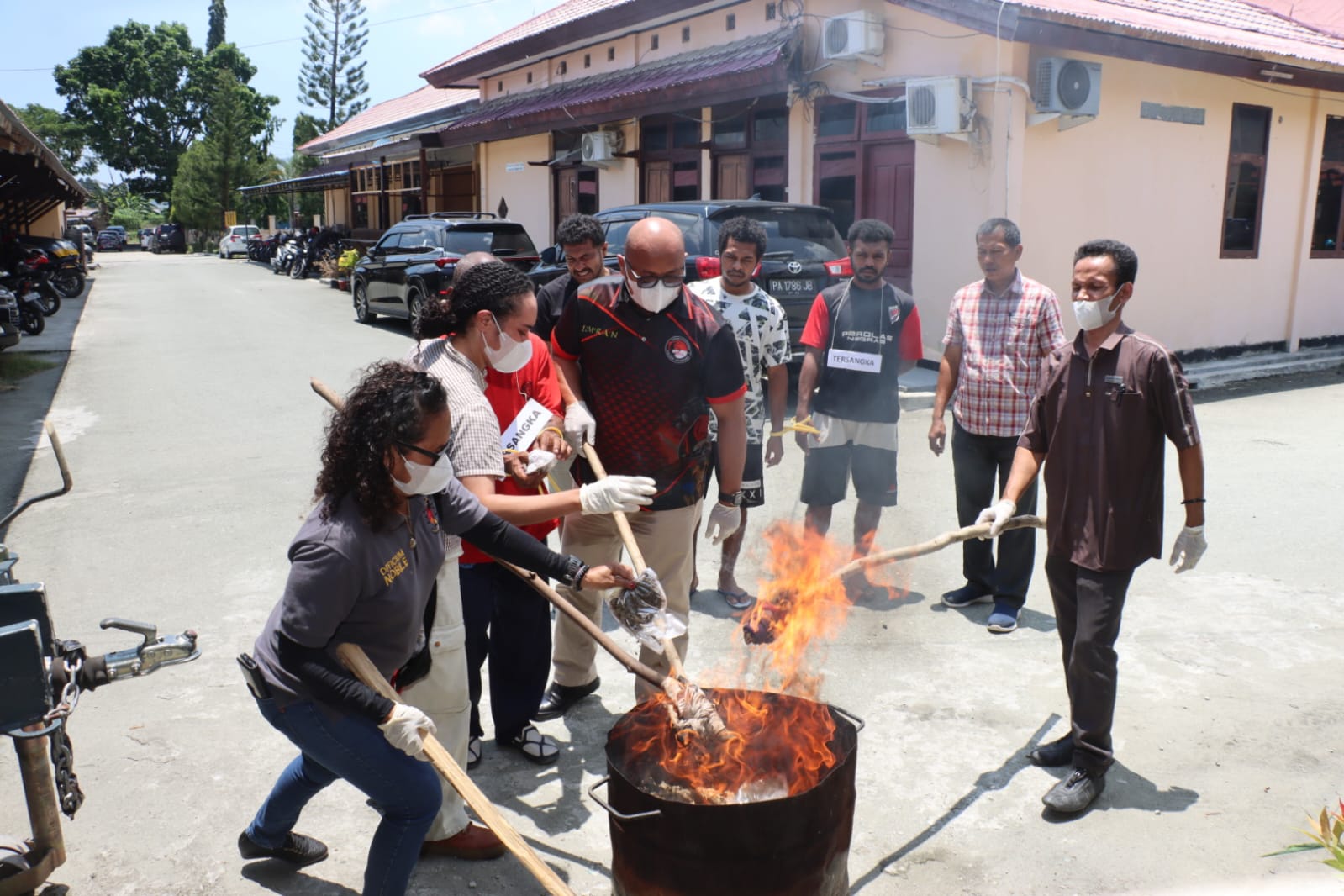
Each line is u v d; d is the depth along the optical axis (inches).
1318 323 514.3
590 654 159.6
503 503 117.9
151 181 2800.2
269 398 420.8
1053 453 134.1
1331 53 490.3
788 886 95.7
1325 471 299.6
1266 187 471.2
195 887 119.4
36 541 244.5
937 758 145.2
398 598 99.5
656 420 139.6
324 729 100.0
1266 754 144.3
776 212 356.2
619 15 606.5
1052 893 116.0
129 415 392.5
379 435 93.2
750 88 478.9
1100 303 128.7
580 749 150.0
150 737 153.9
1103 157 407.5
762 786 109.0
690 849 94.0
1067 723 154.7
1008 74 374.6
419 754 95.0
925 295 417.7
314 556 94.2
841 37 427.2
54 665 103.8
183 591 212.2
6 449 339.3
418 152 967.6
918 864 121.9
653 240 130.9
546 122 647.8
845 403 204.7
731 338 140.9
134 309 802.8
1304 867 119.3
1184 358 460.8
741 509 197.6
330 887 119.9
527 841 127.9
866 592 207.9
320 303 847.1
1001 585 189.5
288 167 2257.6
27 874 108.3
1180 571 132.7
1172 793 135.1
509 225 597.9
